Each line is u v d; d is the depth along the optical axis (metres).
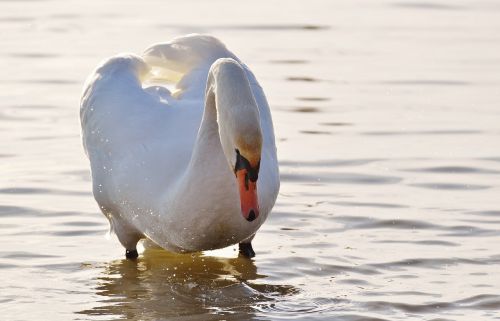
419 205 13.77
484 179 14.88
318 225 13.06
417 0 31.20
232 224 10.47
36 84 20.77
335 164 15.65
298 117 18.50
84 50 23.89
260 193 10.70
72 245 12.50
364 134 17.31
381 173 15.20
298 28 26.94
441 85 20.91
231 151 9.12
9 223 13.09
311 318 10.12
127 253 12.20
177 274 11.70
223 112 9.19
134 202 11.16
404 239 12.52
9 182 14.66
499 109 18.89
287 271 11.55
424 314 10.16
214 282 11.40
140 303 10.67
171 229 10.77
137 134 11.37
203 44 12.09
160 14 28.53
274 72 22.11
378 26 27.28
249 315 10.26
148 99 11.73
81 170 15.29
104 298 10.80
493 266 11.56
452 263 11.68
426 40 25.47
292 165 15.61
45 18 27.81
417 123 17.98
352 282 11.16
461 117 18.34
